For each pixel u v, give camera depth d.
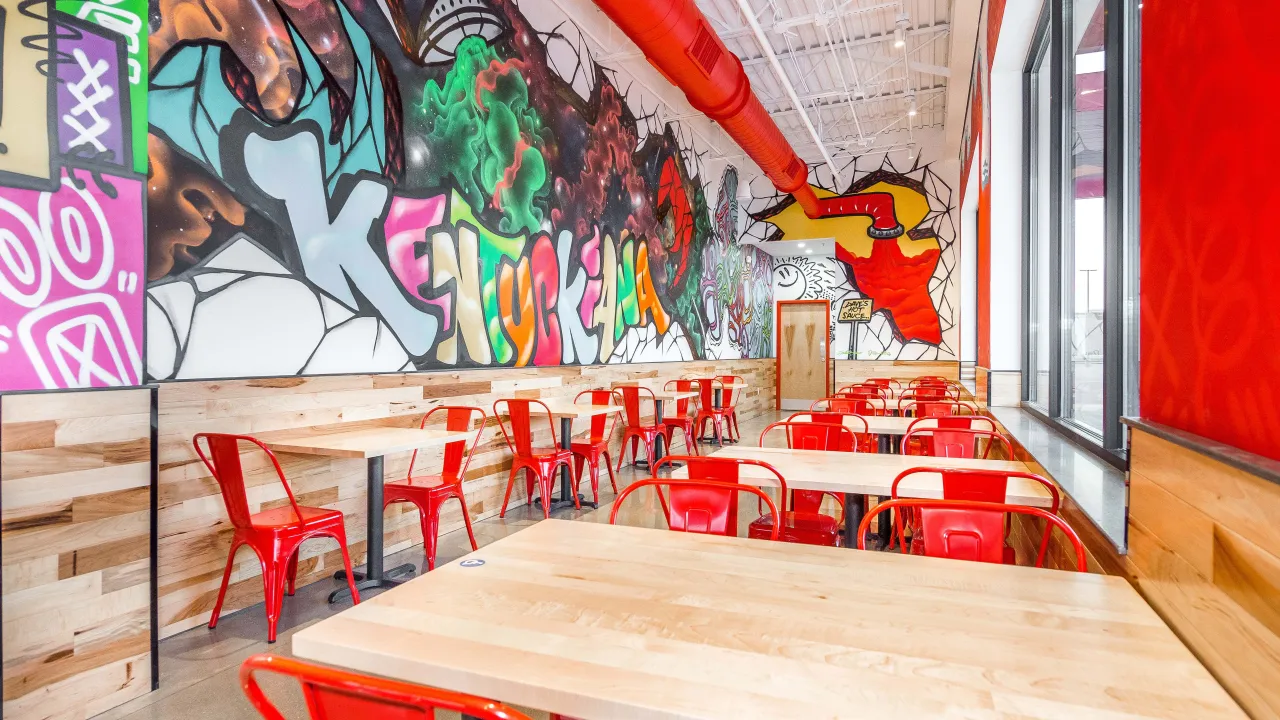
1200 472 1.23
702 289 10.75
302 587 3.78
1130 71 2.78
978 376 7.71
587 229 7.14
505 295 5.73
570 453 5.43
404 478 4.49
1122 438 2.88
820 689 1.00
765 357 14.11
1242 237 1.17
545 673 1.04
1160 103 1.53
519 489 5.75
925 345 12.38
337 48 4.12
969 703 0.96
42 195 2.54
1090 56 3.88
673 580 1.50
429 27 4.89
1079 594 1.41
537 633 1.20
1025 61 5.68
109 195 2.74
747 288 13.07
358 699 0.86
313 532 3.21
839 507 5.34
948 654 1.12
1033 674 1.05
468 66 5.30
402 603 1.35
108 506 2.50
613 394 7.47
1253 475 1.04
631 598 1.38
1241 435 1.15
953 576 1.53
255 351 3.59
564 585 1.46
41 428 2.32
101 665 2.46
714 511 2.22
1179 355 1.41
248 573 3.50
